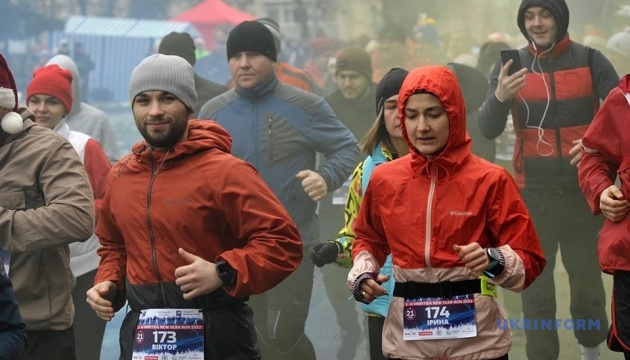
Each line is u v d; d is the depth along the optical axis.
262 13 47.31
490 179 7.77
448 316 7.77
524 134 12.51
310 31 43.41
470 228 7.77
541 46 12.36
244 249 8.03
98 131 14.11
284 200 12.02
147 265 8.09
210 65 37.50
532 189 12.49
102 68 47.56
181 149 8.10
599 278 12.61
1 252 9.31
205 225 8.06
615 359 13.30
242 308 8.21
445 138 7.78
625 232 8.72
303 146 12.07
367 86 15.40
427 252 7.79
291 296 11.98
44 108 11.95
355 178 9.85
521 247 7.70
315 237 12.18
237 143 12.05
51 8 48.41
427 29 29.11
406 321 7.87
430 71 7.77
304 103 12.06
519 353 13.69
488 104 12.57
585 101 12.37
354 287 8.05
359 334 14.58
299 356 12.10
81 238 9.27
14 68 46.97
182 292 8.03
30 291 9.34
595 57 12.36
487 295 7.79
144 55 47.25
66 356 9.55
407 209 7.88
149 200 8.09
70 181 9.33
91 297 8.34
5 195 9.28
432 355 7.83
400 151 9.73
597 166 9.02
